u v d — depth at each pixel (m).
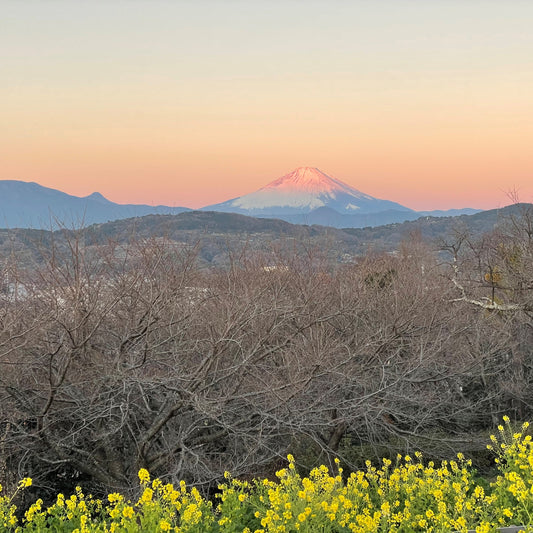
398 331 11.13
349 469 11.83
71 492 10.42
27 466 9.83
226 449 11.04
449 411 13.51
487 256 17.86
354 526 5.96
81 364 9.16
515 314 14.22
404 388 11.87
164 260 9.77
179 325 9.61
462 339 13.26
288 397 9.24
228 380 10.15
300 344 10.23
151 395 9.98
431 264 16.77
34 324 8.12
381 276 14.15
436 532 6.14
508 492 7.30
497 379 14.38
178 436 9.62
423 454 12.44
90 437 9.90
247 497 7.07
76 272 8.80
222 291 10.51
